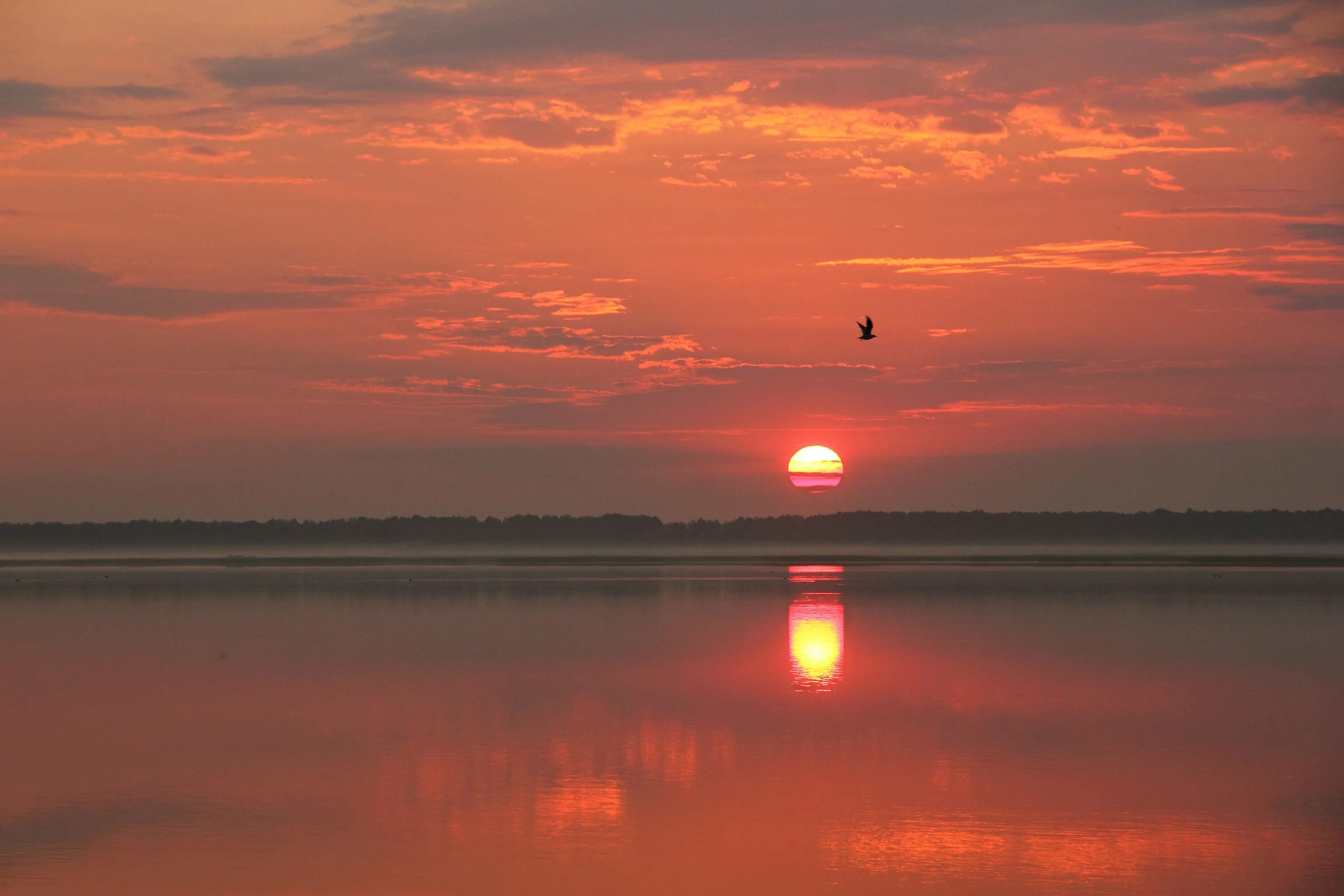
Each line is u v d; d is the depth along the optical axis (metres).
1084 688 90.25
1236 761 65.38
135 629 141.88
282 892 45.78
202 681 96.75
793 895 45.25
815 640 124.06
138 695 89.38
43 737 73.62
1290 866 48.12
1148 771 63.19
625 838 51.88
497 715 80.06
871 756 66.94
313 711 81.94
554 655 112.00
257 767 65.00
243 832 52.94
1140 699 85.12
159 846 51.03
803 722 76.88
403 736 73.19
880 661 106.50
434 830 53.12
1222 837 51.75
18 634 135.62
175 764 65.75
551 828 53.34
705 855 49.59
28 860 49.38
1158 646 117.75
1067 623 142.00
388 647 120.56
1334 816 54.84
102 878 47.22
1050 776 62.22
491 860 49.16
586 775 62.59
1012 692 88.44
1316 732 73.25
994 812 55.50
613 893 45.47
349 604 183.12
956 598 189.00
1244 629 133.88
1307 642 120.19
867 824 53.72
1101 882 46.41
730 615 156.00
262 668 104.62
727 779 61.72
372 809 56.44
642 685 92.75
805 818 54.72
